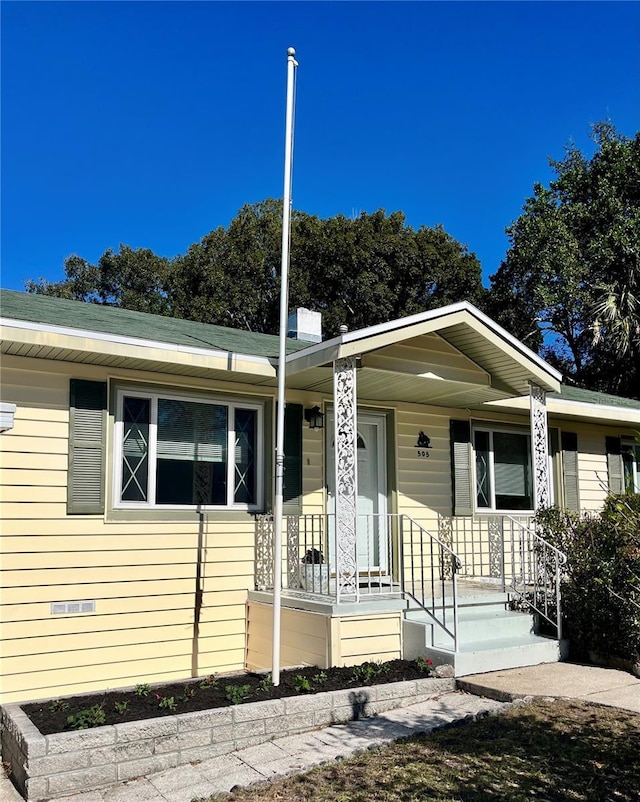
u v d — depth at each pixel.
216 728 5.32
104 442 7.67
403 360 8.34
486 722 5.67
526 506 12.20
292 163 6.86
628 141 23.27
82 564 7.43
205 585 8.25
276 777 4.72
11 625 6.96
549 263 21.59
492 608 8.70
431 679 6.68
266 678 6.37
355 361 7.72
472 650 7.34
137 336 7.32
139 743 4.99
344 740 5.45
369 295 25.08
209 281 26.28
